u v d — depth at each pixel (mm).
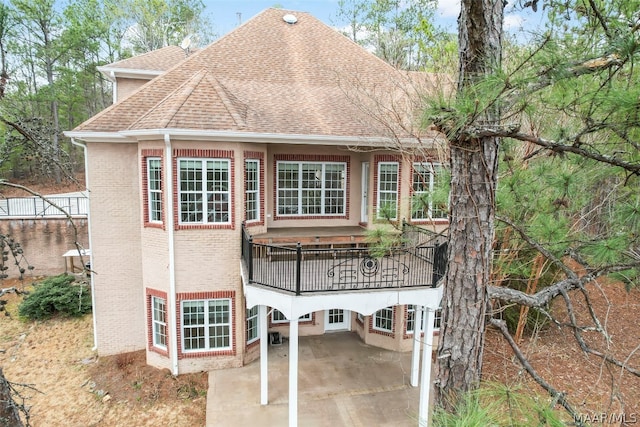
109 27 34969
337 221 13945
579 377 10398
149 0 35156
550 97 3352
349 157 13844
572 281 4461
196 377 11273
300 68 14578
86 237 20047
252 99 12672
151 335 11969
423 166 11164
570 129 4195
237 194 11227
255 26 15742
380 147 12234
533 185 5340
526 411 2744
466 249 4531
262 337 9781
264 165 12320
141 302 12789
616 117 2971
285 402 10070
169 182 10703
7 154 5664
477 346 4609
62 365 12141
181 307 11266
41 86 31375
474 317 4559
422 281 9906
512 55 5582
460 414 2680
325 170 13758
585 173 4574
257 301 9211
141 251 12484
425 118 3434
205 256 11242
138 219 12398
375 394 10461
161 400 10281
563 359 11281
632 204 4074
